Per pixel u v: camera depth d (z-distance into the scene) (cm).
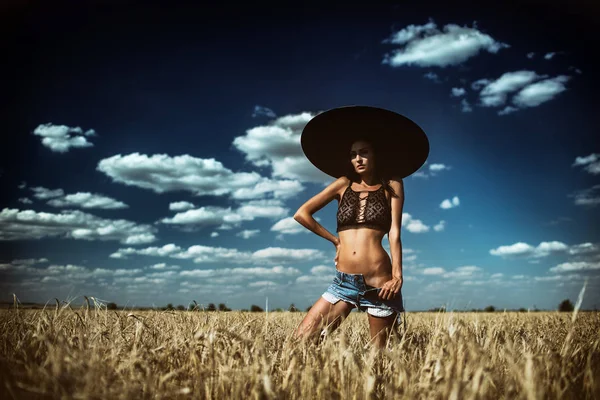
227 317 498
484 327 470
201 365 312
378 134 557
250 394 282
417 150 565
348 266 478
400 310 475
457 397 250
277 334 458
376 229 482
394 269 473
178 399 285
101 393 252
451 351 295
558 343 434
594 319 572
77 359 283
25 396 268
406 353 371
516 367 269
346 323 554
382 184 503
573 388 290
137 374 284
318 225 514
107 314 446
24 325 411
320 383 279
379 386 308
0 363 289
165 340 372
